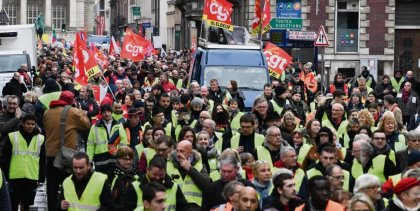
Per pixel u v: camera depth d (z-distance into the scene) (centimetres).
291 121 2025
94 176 1470
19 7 17412
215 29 3828
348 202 1227
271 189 1463
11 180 1944
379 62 5666
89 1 18438
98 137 2097
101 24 14075
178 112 2394
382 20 5647
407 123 3328
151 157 1734
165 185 1445
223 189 1351
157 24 8925
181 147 1555
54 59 5706
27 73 3853
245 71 3281
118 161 1591
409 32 5656
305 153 1834
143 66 4141
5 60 4453
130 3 11994
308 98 3484
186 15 7162
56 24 18025
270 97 2767
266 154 1744
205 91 2708
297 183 1568
